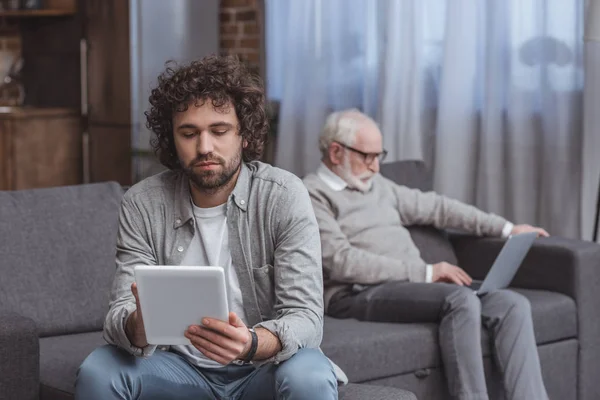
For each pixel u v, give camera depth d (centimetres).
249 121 252
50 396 286
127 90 633
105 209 353
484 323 359
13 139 655
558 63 491
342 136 381
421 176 435
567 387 388
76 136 676
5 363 267
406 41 540
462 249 424
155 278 219
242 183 260
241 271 257
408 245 392
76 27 668
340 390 263
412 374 341
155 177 268
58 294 333
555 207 496
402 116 544
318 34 582
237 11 641
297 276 249
